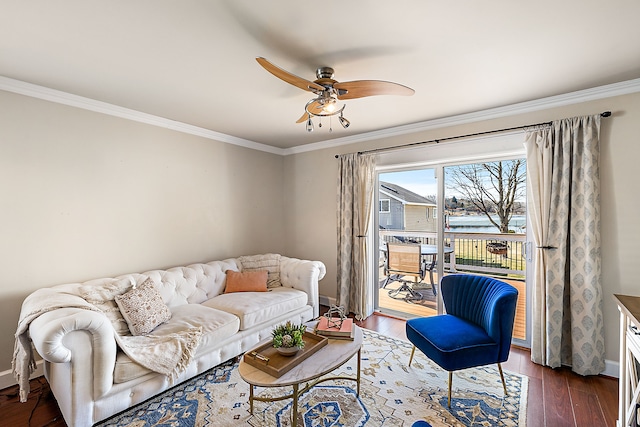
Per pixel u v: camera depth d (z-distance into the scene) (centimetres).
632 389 161
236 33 171
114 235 291
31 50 188
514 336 310
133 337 223
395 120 334
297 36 174
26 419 196
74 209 265
